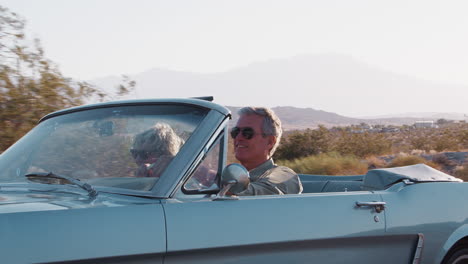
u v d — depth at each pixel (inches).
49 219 99.1
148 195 112.7
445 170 1076.5
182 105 127.5
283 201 126.2
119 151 123.7
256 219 120.1
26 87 335.9
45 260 96.0
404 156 1120.2
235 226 116.8
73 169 123.0
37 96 336.2
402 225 142.6
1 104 328.2
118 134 126.9
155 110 128.6
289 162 805.9
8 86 330.6
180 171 116.0
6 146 328.5
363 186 164.6
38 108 335.3
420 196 149.1
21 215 97.8
